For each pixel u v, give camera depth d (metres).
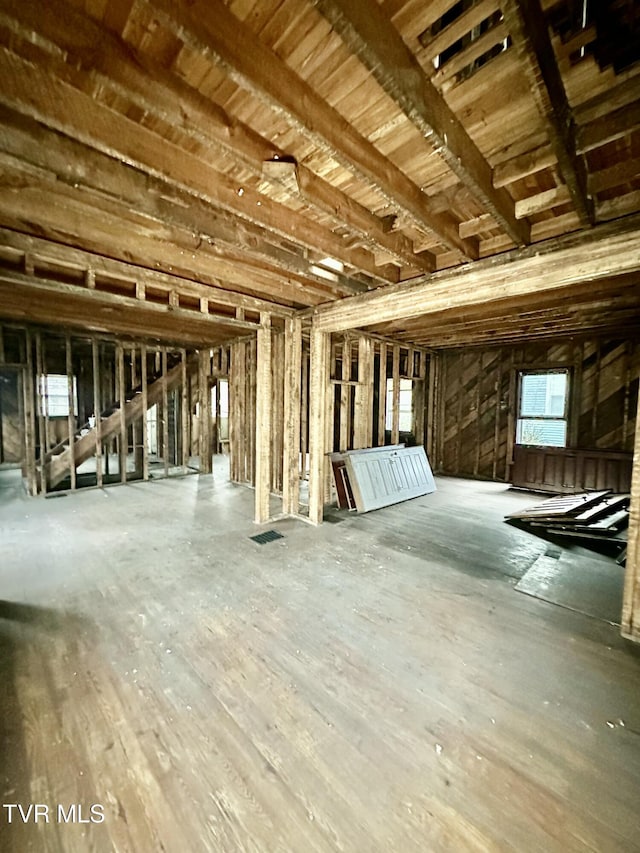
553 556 3.49
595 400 5.94
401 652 2.11
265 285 3.66
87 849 1.16
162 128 1.69
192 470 7.76
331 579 2.98
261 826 1.23
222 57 1.13
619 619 2.47
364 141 1.69
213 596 2.69
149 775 1.39
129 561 3.28
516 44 1.11
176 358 7.83
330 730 1.60
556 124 1.42
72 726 1.59
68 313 4.83
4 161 1.62
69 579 2.93
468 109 1.53
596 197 2.29
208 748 1.50
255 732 1.58
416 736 1.57
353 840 1.19
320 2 0.95
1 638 2.17
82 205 2.22
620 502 4.61
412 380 7.27
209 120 1.50
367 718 1.66
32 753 1.46
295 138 1.70
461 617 2.47
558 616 2.50
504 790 1.35
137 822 1.23
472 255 2.78
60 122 1.43
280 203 2.29
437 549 3.64
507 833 1.21
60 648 2.09
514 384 6.88
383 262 3.07
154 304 3.34
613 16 1.21
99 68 1.20
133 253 2.89
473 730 1.61
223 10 1.10
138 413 6.62
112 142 1.58
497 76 1.36
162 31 1.24
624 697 1.81
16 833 1.19
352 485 5.04
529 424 6.78
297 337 4.52
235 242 2.47
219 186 1.98
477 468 7.45
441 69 1.35
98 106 1.53
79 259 2.86
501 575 3.09
